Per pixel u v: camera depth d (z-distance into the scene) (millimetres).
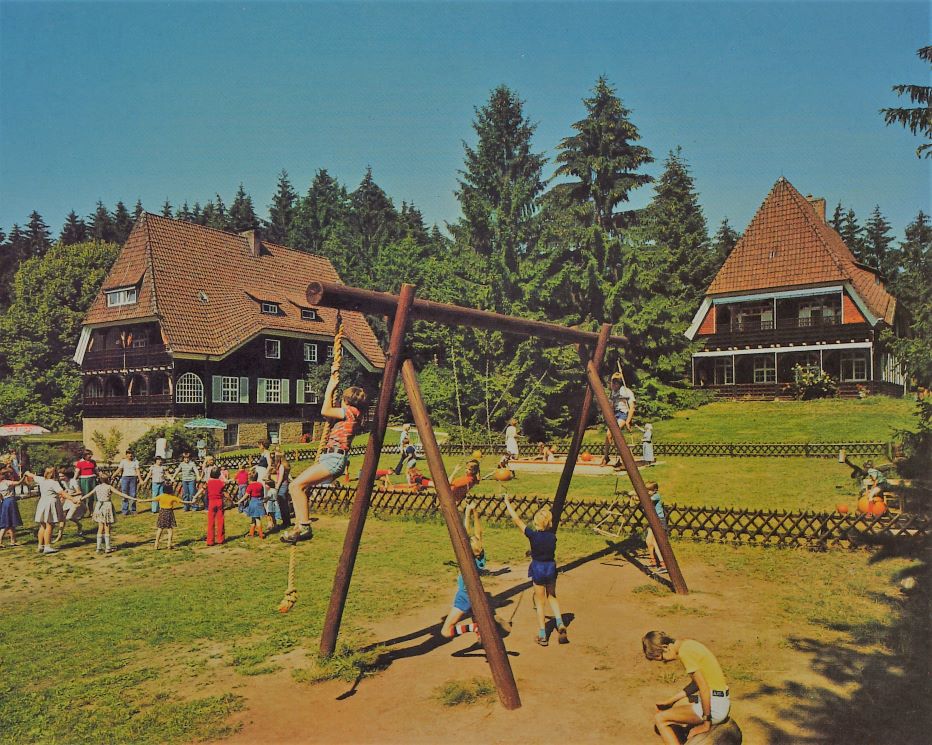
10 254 115500
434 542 16094
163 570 14352
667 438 36156
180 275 46469
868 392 45000
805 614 10141
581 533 16641
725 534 15016
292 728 6996
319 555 15156
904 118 17641
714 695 6062
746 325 52719
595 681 7902
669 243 61500
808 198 60938
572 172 49719
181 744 6742
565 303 45406
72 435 62375
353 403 8617
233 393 45938
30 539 18484
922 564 11914
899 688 7387
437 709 7312
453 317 9328
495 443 36781
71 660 9211
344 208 89562
